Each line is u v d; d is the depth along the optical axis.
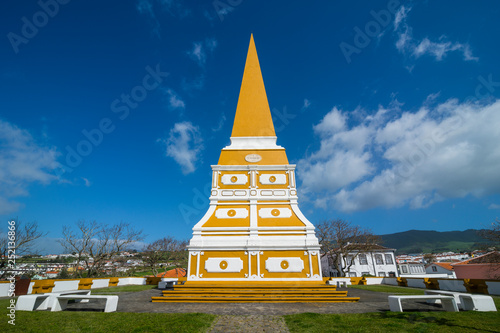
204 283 19.77
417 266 71.12
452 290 24.36
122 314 12.26
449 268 62.16
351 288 28.72
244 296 17.80
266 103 28.02
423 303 16.09
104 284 28.33
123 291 23.33
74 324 10.53
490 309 13.16
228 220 22.30
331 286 18.66
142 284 32.34
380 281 38.47
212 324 10.98
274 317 12.08
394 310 13.28
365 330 9.81
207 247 20.78
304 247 20.62
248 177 24.19
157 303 16.59
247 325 10.82
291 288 18.69
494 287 21.88
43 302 14.19
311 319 11.40
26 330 9.64
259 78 29.16
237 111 27.73
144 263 59.62
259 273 20.02
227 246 20.81
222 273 20.14
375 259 64.88
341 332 9.62
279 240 20.95
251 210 22.75
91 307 14.96
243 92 28.48
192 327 10.22
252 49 30.66
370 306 15.49
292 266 20.19
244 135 26.59
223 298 17.25
